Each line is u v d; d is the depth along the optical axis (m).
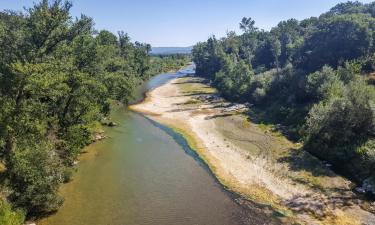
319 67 76.50
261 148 48.84
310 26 125.62
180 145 51.59
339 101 44.59
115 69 77.81
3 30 38.22
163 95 97.12
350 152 40.47
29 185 28.47
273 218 30.44
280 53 109.69
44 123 36.97
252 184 37.53
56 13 39.81
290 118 59.44
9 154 30.91
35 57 38.88
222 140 53.28
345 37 75.69
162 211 31.48
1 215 24.66
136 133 57.66
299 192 35.22
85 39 48.09
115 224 28.91
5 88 33.81
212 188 36.69
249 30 167.25
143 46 188.75
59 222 28.59
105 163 43.06
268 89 74.69
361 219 29.88
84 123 45.75
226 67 114.94
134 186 36.75
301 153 45.69
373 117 41.81
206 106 79.69
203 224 29.44
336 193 34.69
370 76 61.88
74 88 43.12
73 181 37.09
